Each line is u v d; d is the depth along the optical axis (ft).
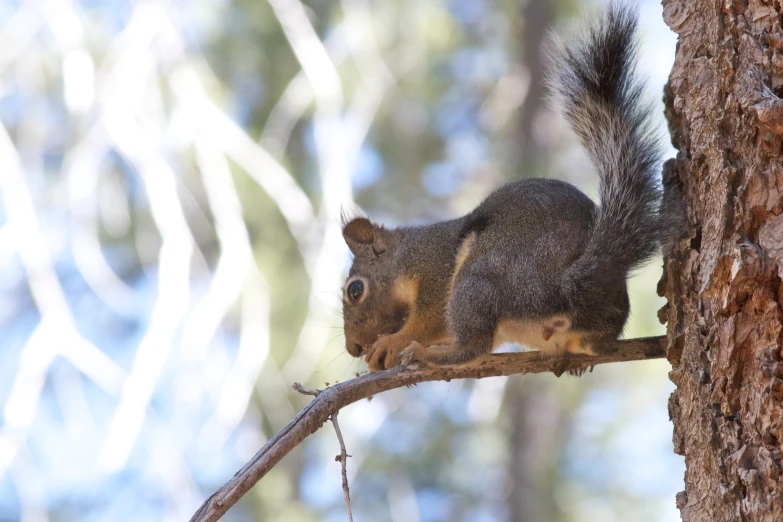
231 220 42.42
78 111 41.96
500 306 22.38
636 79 21.91
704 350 17.38
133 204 49.96
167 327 38.65
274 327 46.01
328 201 43.52
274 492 44.73
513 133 57.31
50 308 38.17
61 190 41.83
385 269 27.53
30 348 37.78
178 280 39.96
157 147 42.22
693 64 18.89
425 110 55.42
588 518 52.70
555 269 22.00
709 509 16.46
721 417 16.52
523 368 21.85
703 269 17.58
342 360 43.70
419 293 26.22
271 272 46.52
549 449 53.83
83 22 46.16
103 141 42.19
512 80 57.98
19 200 39.01
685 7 19.71
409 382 19.12
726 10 18.37
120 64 42.70
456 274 24.80
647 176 21.26
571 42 22.49
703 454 16.71
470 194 55.06
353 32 50.47
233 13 52.13
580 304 21.58
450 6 57.00
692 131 18.56
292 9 46.24
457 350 22.29
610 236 21.30
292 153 52.70
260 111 52.75
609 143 21.58
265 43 52.13
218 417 39.63
